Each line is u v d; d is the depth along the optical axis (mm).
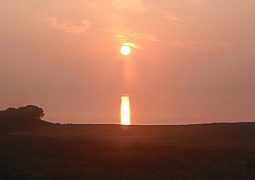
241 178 23250
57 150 27625
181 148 29766
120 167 24484
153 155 26984
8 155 24734
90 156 26438
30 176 21266
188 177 22812
